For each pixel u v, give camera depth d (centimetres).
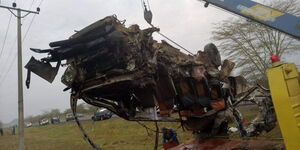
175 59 656
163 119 657
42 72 590
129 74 575
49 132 4834
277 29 488
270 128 648
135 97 638
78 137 3431
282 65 426
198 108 685
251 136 667
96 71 584
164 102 637
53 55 577
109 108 649
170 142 889
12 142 4047
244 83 755
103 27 568
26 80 589
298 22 477
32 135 5000
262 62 2381
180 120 701
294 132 409
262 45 2397
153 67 597
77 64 588
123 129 3000
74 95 614
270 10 497
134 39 586
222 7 529
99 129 3127
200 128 721
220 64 739
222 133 747
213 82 686
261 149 577
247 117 1065
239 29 2489
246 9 514
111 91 604
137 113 650
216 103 681
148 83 593
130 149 2122
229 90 727
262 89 657
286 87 419
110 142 2538
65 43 568
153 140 2333
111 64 571
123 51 567
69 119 6091
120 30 577
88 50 571
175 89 655
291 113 412
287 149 413
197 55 711
